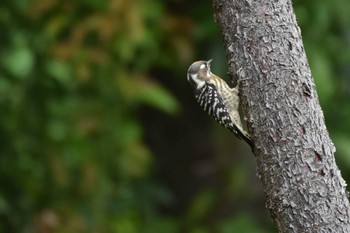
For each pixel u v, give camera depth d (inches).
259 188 601.9
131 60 587.8
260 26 322.0
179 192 621.3
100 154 609.3
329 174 317.7
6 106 572.4
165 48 588.4
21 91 574.9
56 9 572.7
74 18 578.6
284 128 319.3
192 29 580.7
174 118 619.5
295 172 317.7
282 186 319.0
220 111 414.0
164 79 620.1
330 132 612.1
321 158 317.7
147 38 574.9
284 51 321.1
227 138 606.2
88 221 600.4
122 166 610.5
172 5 594.9
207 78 424.2
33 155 590.2
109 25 559.2
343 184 319.9
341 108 616.7
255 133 323.9
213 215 604.1
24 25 573.6
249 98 324.5
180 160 619.2
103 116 606.2
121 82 580.7
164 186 624.1
